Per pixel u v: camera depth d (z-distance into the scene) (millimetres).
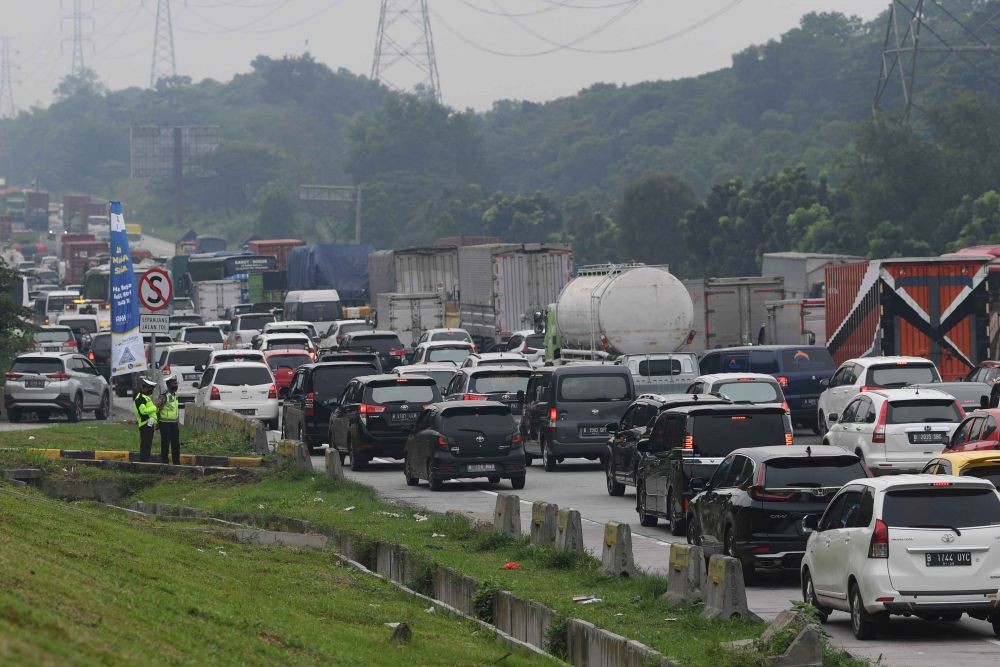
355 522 71125
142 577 43312
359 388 109688
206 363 169125
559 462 114125
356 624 46938
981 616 45625
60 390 142375
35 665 23750
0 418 146500
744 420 70188
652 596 47531
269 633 38719
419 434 96250
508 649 45500
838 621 50000
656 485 73312
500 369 117000
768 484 57000
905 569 44688
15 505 54219
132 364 117750
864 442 88938
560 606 46969
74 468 92500
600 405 104188
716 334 184000
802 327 170625
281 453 94000
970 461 61438
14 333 176875
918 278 133375
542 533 60562
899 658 42188
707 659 37500
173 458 96438
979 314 133375
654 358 128500
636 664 39500
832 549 47906
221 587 47188
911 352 133375
